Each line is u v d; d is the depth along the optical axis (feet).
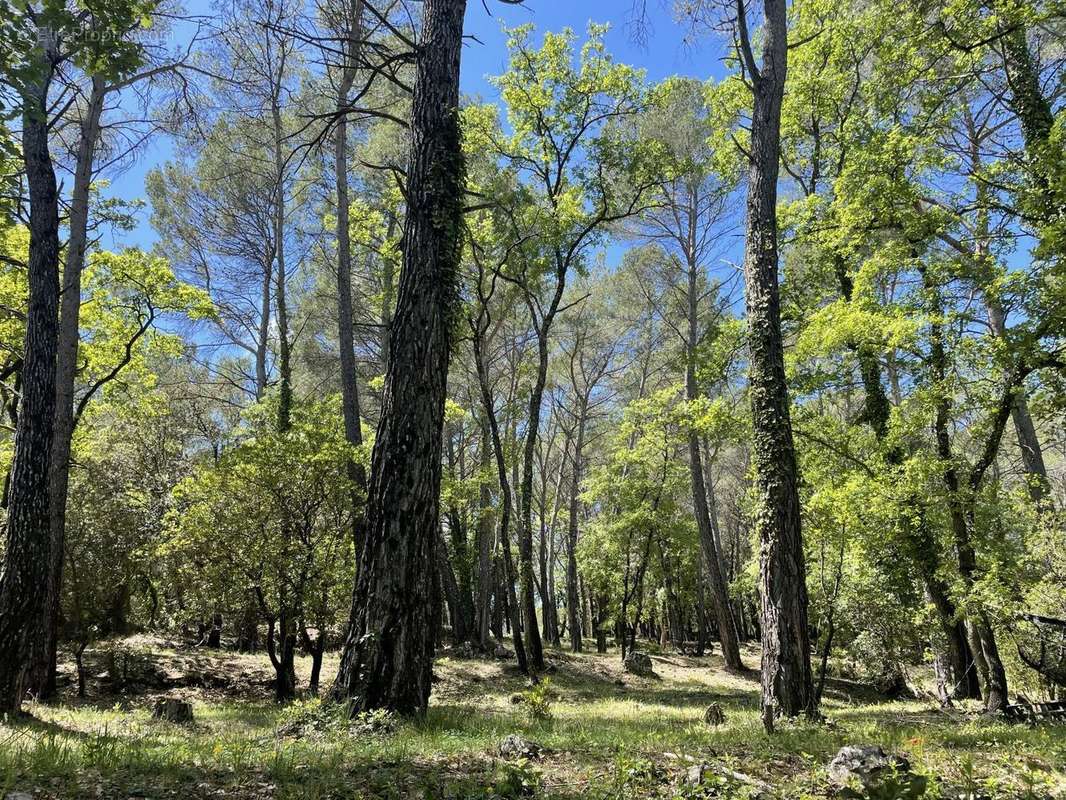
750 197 30.99
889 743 19.29
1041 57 41.19
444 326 24.84
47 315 30.32
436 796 11.89
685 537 86.07
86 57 19.31
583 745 17.07
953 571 35.42
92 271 50.44
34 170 30.55
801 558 26.78
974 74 38.99
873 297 40.70
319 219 83.61
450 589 87.15
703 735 20.49
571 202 54.75
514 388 81.76
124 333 54.70
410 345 23.97
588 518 135.03
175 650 56.24
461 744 16.94
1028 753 17.26
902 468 37.96
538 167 55.72
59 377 38.93
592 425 128.06
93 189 46.55
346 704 20.93
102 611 44.37
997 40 38.52
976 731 23.16
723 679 73.31
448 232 25.48
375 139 70.49
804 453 47.50
